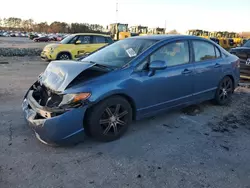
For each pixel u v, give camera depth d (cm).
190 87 437
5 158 302
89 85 320
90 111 328
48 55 1164
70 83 318
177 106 427
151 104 385
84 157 310
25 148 327
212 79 479
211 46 488
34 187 253
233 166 299
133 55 379
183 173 282
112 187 256
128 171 284
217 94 506
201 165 299
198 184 263
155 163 301
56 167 288
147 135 376
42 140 323
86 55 455
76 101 308
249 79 805
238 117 459
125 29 3225
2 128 385
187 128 405
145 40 415
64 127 306
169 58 405
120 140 357
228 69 512
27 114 332
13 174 272
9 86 668
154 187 257
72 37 1216
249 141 365
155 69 370
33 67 1055
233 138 373
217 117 457
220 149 338
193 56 442
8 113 450
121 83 341
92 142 349
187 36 446
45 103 329
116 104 347
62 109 304
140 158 311
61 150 325
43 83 354
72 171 281
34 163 294
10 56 1478
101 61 390
